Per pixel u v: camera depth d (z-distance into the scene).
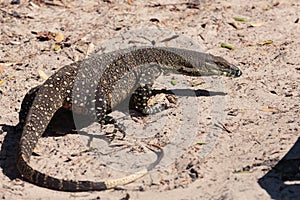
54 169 11.52
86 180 11.08
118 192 10.77
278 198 10.30
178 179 11.12
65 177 11.27
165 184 10.98
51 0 18.91
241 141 12.23
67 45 16.45
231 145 12.12
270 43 16.83
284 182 10.76
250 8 19.00
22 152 11.14
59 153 12.01
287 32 17.50
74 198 10.59
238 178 10.95
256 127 12.73
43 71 15.26
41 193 10.72
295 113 13.18
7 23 17.50
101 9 18.58
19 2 18.72
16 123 13.08
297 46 16.61
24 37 16.81
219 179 11.02
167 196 10.60
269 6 19.14
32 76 15.01
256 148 11.92
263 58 15.98
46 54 16.03
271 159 11.46
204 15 18.47
